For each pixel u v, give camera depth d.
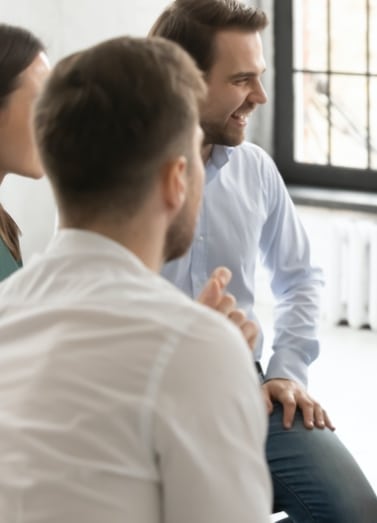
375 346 5.17
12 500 1.30
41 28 5.32
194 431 1.30
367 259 5.33
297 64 5.70
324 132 5.72
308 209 5.58
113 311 1.33
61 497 1.29
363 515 2.38
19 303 1.41
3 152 2.36
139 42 1.41
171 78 1.38
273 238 2.84
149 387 1.29
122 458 1.30
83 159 1.36
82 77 1.37
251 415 1.34
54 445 1.30
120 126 1.35
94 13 5.41
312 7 5.61
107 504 1.29
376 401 4.54
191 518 1.32
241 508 1.32
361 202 5.41
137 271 1.39
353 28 5.54
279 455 2.46
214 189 2.65
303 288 2.82
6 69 2.30
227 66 2.48
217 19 2.48
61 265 1.40
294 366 2.68
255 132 5.86
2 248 2.39
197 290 2.64
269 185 2.77
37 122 1.40
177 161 1.39
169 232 1.46
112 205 1.38
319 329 5.40
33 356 1.35
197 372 1.30
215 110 2.51
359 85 5.58
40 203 5.45
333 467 2.42
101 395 1.30
